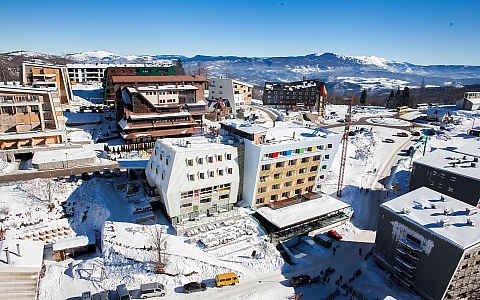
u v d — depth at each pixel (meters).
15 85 88.81
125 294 43.00
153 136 95.69
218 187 60.81
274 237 59.47
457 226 46.34
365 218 71.62
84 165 81.12
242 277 49.91
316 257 57.66
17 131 84.94
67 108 126.06
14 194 64.50
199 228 58.03
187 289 45.69
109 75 126.81
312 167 70.19
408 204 53.03
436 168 69.88
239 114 133.50
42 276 47.69
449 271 43.28
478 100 171.62
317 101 167.38
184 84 109.69
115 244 52.72
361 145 113.56
